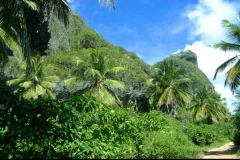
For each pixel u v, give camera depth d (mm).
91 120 5547
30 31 25016
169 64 35656
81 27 52312
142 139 7188
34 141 3568
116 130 5695
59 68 34250
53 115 3898
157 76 35625
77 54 40000
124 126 6023
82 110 5277
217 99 47844
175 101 41906
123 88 24359
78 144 3936
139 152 5949
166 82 34688
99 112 5555
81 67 26781
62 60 35594
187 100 34406
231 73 17000
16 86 27531
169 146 6941
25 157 3326
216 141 26422
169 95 33656
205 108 43969
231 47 17656
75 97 5379
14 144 3494
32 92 25422
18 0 9156
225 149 19766
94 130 4629
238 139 19938
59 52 38875
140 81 39562
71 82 24719
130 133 6402
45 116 3822
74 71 26922
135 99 38812
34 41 26812
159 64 36125
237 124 20703
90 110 5336
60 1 11211
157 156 6414
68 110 4043
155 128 10750
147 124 10648
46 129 3699
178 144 7715
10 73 26750
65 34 43094
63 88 31875
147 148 6402
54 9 11281
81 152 3871
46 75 31422
